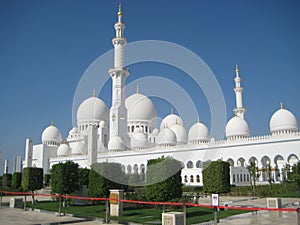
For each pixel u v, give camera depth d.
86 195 36.22
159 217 24.39
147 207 31.45
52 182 34.75
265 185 61.28
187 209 30.20
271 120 78.94
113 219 23.97
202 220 23.62
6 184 67.75
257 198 47.72
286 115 76.06
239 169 70.44
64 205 33.44
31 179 39.41
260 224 22.22
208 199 43.72
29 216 26.53
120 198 26.31
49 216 26.55
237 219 24.77
